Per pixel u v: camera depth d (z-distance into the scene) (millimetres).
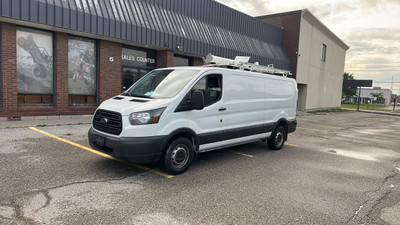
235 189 4668
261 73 7195
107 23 10820
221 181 5027
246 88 6652
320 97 29625
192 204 3979
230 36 17438
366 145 9773
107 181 4668
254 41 19906
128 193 4230
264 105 7250
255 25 20266
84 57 11281
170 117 4953
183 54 14883
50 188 4219
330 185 5137
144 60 13570
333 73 32688
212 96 5812
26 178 4543
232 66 6734
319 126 15273
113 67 12047
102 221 3336
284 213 3852
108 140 4793
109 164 5566
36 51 9984
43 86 10305
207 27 15820
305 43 24531
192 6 15031
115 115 4832
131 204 3854
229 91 6164
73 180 4609
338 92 35562
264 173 5664
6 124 8805
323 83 30000
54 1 9445
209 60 7070
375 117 26906
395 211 4125
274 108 7656
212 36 15773
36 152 6043
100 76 11656
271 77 7562
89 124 9836
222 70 6016
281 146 8141
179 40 13539
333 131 13336
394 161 7434
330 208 4105
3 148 6203
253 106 6863
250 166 6129
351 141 10508
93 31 10453
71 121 10141
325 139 10641
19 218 3287
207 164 6117
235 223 3494
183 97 5164
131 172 5207
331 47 30922
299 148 8508
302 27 23594
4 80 9164
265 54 20172
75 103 11227
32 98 10094
